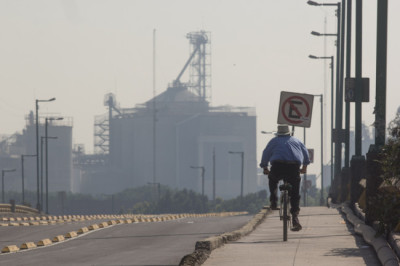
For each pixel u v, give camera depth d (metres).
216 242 41.28
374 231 42.59
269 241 45.94
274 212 97.00
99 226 81.19
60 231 72.12
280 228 63.00
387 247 33.75
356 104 81.12
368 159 49.59
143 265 38.31
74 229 74.75
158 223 86.75
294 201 45.50
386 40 52.69
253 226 62.44
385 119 51.34
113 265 38.53
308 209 102.94
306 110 52.53
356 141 80.62
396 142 36.69
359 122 80.81
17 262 41.50
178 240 57.44
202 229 72.50
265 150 44.81
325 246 41.34
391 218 35.84
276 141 44.53
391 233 36.38
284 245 42.41
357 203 71.31
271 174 44.84
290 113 52.56
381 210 35.91
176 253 45.31
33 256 45.41
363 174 77.06
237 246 42.28
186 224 83.06
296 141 44.59
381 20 52.69
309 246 41.47
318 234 51.66
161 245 52.47
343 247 40.53
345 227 59.41
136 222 94.25
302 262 33.66
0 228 77.81
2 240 62.12
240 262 34.19
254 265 32.94
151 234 65.44
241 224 82.31
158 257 42.59
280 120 52.62
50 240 60.06
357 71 82.12
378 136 50.72
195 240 57.03
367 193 49.62
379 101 51.84
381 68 52.47
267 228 63.44
